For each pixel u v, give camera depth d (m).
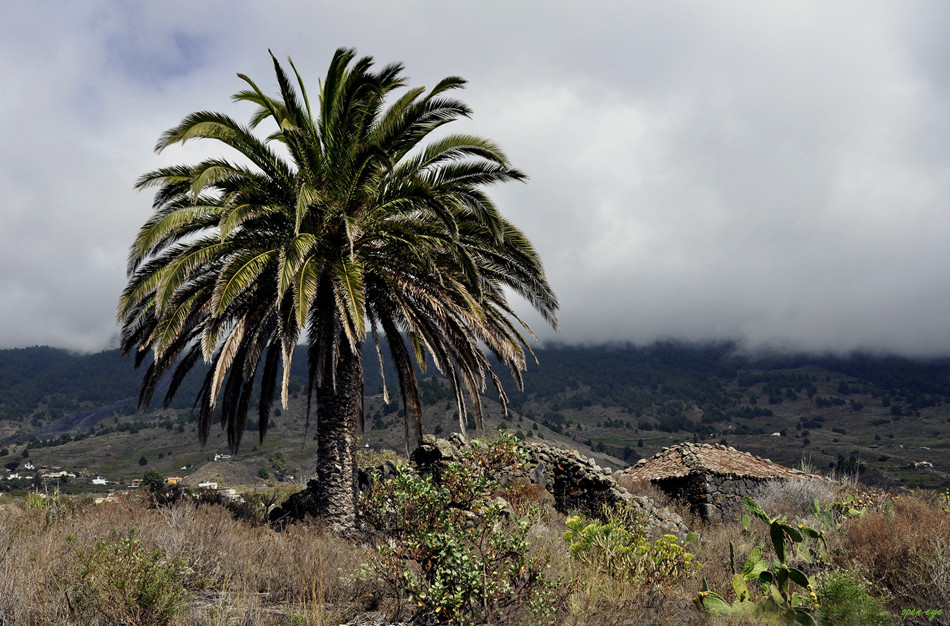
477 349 15.71
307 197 12.17
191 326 14.03
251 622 5.88
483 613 6.06
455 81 13.55
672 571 7.83
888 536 8.69
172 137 11.95
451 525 6.91
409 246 14.04
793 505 19.12
